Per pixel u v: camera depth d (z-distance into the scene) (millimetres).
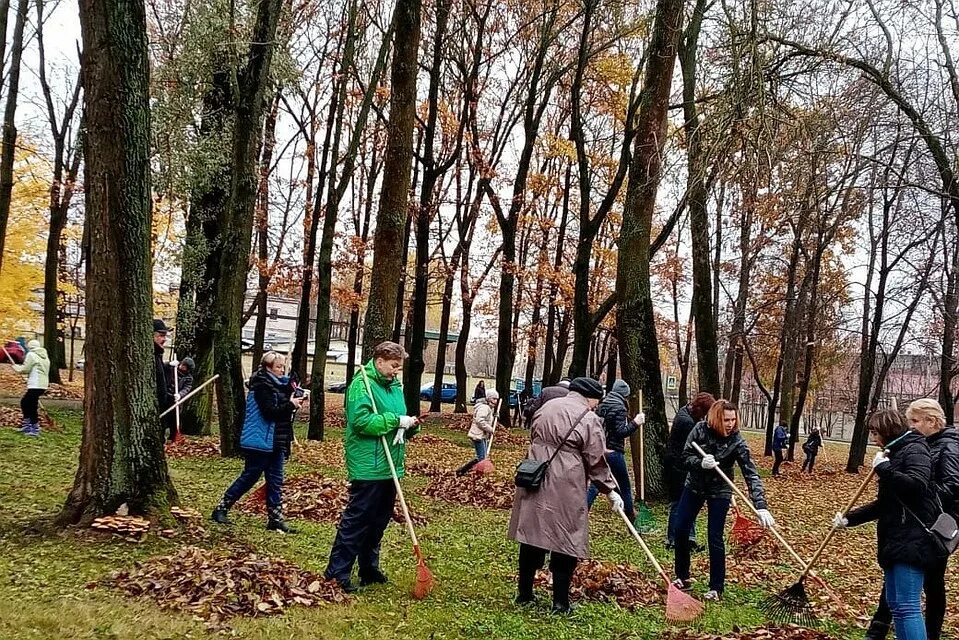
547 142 25766
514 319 32125
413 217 25141
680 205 12891
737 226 27094
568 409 5945
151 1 17234
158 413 7043
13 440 11852
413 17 11664
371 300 11883
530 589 6078
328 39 23438
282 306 65062
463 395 30359
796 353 32219
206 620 4871
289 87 20141
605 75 20859
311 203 25703
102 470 6715
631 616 6078
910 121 15844
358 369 6074
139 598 5105
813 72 13133
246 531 7523
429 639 5113
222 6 14945
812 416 48750
